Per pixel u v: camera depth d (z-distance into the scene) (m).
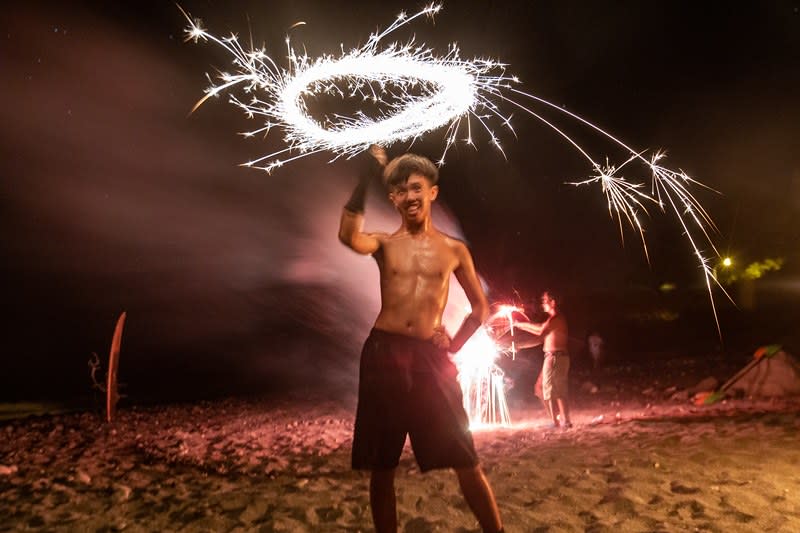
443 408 3.35
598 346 17.64
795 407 8.29
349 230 3.40
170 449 8.03
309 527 4.36
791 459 5.22
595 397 11.66
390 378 3.36
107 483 6.08
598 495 4.67
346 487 5.37
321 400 12.83
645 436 6.71
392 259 3.50
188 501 5.20
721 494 4.50
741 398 9.72
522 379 14.62
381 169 3.46
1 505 5.40
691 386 11.55
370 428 3.37
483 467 5.86
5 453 8.16
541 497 4.75
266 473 6.29
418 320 3.42
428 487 5.12
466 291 3.63
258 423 10.37
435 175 3.62
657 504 4.41
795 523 3.93
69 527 4.66
